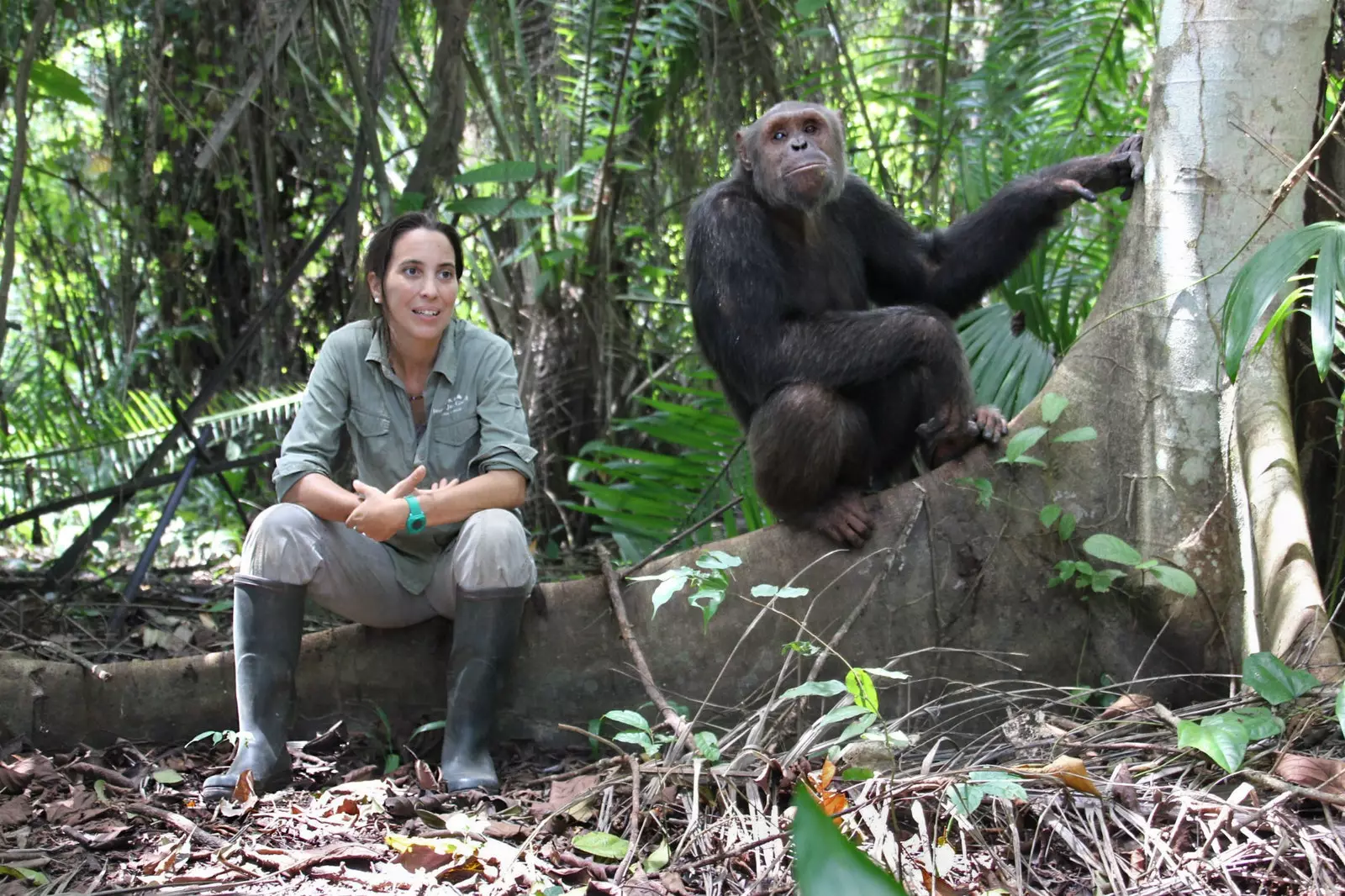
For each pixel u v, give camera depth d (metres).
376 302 4.42
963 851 3.27
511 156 8.30
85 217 8.66
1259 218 4.42
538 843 3.60
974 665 4.64
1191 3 4.50
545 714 4.71
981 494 4.62
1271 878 3.12
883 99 8.59
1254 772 3.46
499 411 4.45
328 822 3.79
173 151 8.45
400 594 4.46
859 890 1.79
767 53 8.02
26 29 7.24
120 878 3.37
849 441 4.90
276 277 8.42
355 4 7.30
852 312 5.02
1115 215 6.38
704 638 4.70
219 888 3.27
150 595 6.54
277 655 4.20
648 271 8.26
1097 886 3.13
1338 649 4.06
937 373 4.82
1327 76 4.80
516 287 8.73
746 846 3.28
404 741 4.66
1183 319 4.51
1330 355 3.51
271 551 4.22
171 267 8.62
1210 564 4.46
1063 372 4.81
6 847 3.56
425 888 3.30
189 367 8.75
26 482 7.25
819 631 4.68
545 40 8.23
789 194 5.16
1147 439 4.58
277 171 8.53
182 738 4.66
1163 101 4.61
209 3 7.88
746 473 6.54
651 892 3.20
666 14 7.65
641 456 6.72
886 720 4.58
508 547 4.27
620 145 8.23
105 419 7.23
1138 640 4.57
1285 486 4.24
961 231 5.44
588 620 4.74
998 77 7.52
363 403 4.46
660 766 3.83
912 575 4.69
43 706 4.57
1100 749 3.88
